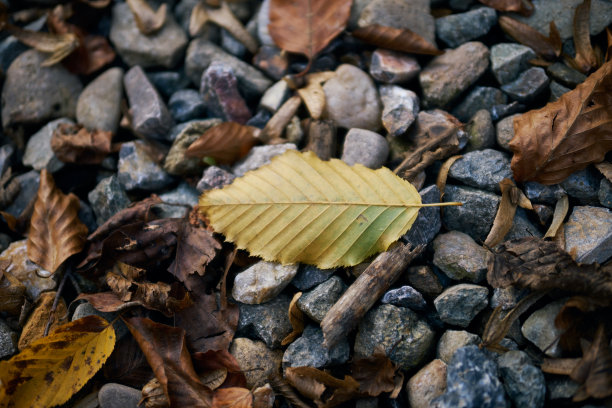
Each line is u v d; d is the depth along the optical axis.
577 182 0.37
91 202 0.40
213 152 0.39
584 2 0.39
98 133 0.41
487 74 0.40
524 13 0.41
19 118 0.43
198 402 0.34
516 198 0.37
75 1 0.44
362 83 0.40
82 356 0.35
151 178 0.40
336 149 0.40
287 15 0.41
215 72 0.41
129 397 0.35
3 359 0.37
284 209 0.36
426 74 0.40
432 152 0.38
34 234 0.39
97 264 0.37
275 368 0.36
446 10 0.42
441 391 0.34
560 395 0.33
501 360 0.34
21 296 0.38
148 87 0.42
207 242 0.37
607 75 0.36
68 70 0.44
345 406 0.35
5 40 0.44
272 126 0.40
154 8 0.44
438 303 0.35
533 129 0.36
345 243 0.36
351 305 0.35
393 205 0.36
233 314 0.36
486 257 0.36
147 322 0.35
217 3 0.43
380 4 0.41
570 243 0.36
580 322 0.34
